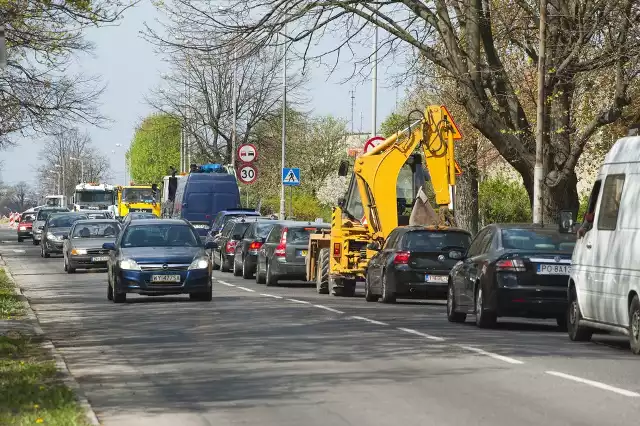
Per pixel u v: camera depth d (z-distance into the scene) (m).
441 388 32.41
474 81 81.44
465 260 57.81
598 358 40.62
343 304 70.81
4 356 41.47
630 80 77.12
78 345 46.00
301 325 54.16
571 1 79.25
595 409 28.34
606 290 44.88
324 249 84.88
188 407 29.31
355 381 34.00
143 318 59.19
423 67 90.81
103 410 28.98
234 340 46.97
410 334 49.56
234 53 78.94
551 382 33.62
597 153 107.38
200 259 71.69
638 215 42.69
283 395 31.23
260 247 103.38
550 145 82.38
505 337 49.09
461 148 126.25
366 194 81.38
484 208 144.38
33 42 71.06
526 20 86.19
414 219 76.50
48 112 79.12
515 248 53.72
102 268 115.88
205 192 142.88
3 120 78.75
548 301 52.50
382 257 73.25
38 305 69.94
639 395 30.83
